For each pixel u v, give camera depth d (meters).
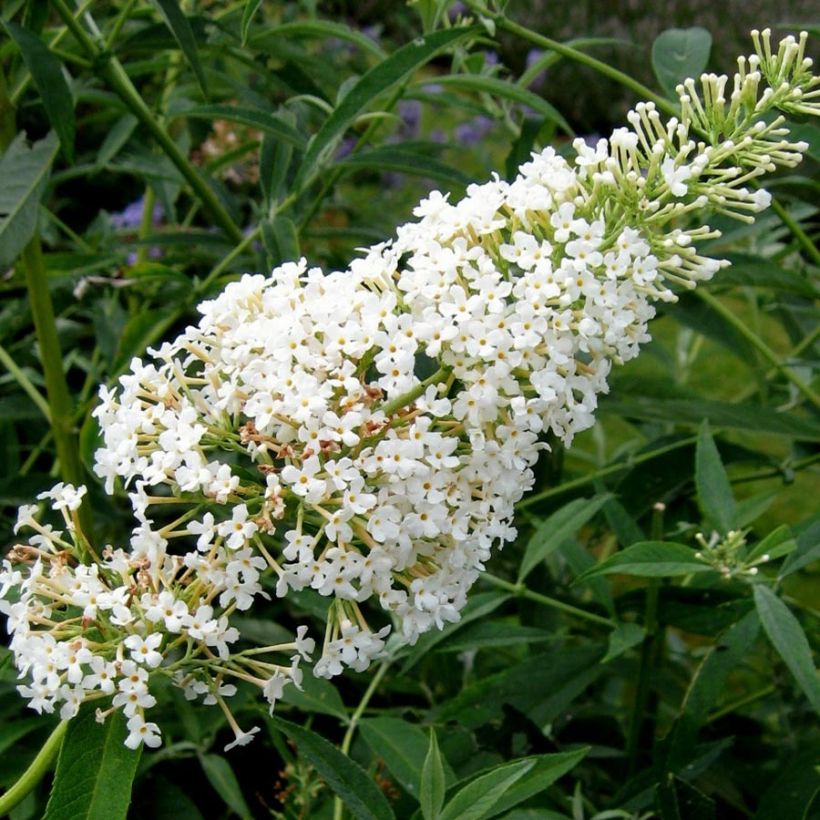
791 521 0.99
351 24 1.53
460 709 0.55
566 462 0.96
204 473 0.41
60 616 0.43
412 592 0.42
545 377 0.41
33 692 0.41
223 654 0.41
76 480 0.62
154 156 0.68
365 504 0.40
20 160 0.54
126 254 0.69
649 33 2.15
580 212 0.42
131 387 0.43
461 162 1.32
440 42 0.53
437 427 0.43
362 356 0.42
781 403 0.76
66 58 0.59
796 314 0.77
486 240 0.43
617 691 0.70
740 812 0.62
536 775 0.44
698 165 0.41
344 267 0.82
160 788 0.58
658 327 1.25
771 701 0.70
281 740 0.55
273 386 0.41
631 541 0.54
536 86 1.91
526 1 2.33
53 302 0.73
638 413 0.60
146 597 0.40
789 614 0.45
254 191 1.03
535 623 0.63
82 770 0.40
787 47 0.41
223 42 0.65
